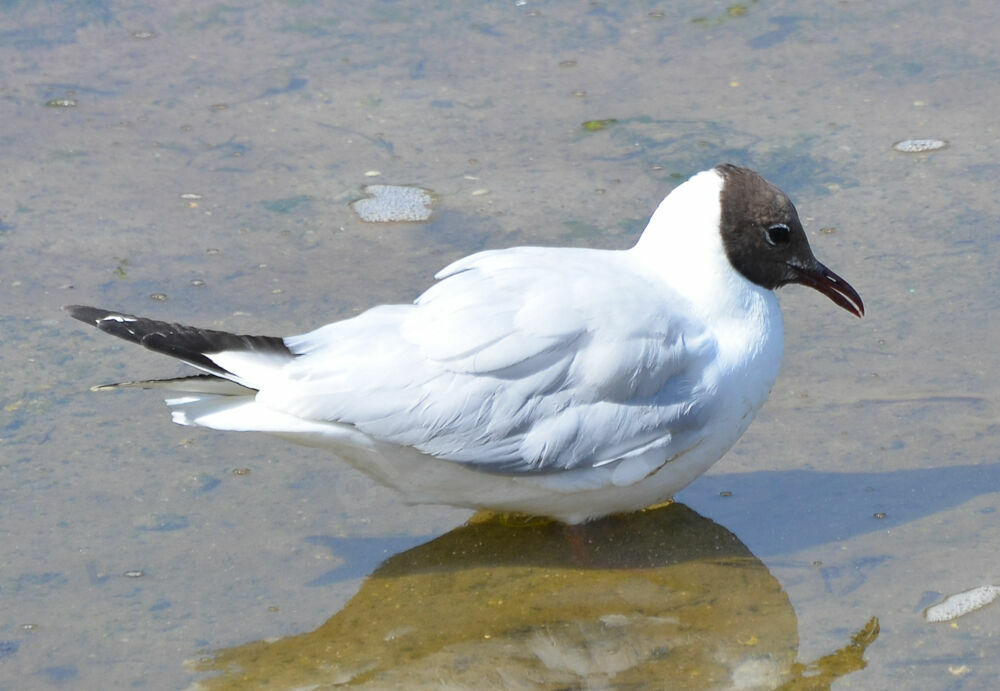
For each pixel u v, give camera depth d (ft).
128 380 36.91
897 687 26.86
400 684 27.32
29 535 31.32
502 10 57.62
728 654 28.17
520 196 45.75
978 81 51.49
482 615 29.63
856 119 49.49
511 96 51.70
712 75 52.75
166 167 47.29
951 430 34.99
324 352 30.14
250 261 42.39
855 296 33.17
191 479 33.55
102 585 29.94
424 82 52.54
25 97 50.96
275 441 35.17
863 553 31.17
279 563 30.94
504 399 30.07
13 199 45.27
